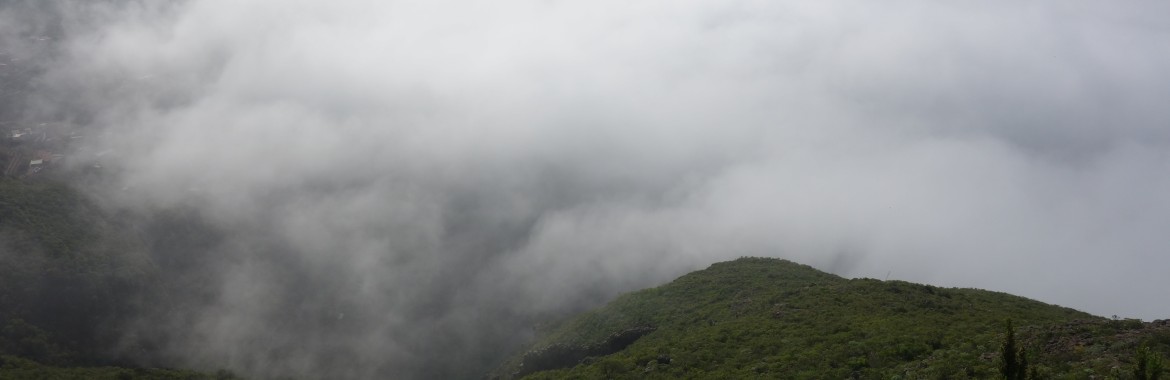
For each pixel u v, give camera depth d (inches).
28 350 3838.6
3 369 3403.1
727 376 2170.3
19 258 4320.9
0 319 3880.4
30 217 4869.6
